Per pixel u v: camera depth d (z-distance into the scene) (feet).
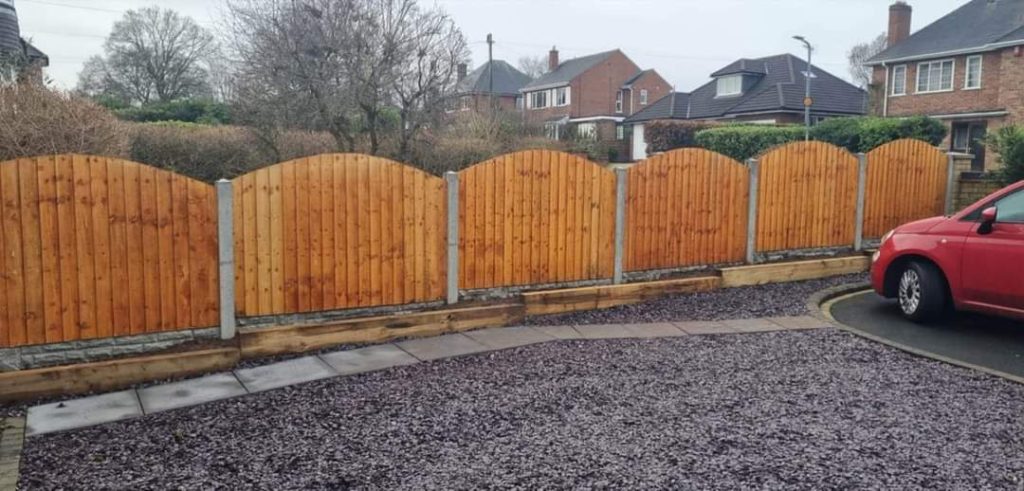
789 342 22.11
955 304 23.40
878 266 26.07
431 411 16.15
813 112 113.29
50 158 18.02
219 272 20.52
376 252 23.20
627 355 20.74
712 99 133.28
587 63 189.57
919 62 100.07
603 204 27.84
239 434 14.92
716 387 17.72
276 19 55.36
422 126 58.59
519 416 15.75
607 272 28.22
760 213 31.94
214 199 20.33
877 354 20.76
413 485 12.37
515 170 25.73
